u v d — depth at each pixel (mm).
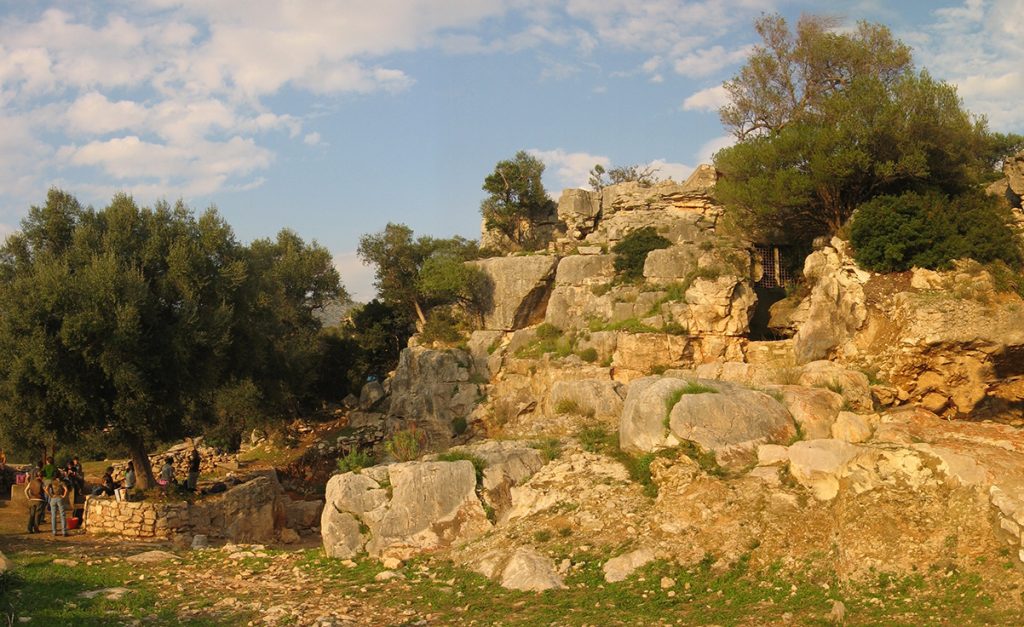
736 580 13352
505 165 55188
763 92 44594
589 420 23891
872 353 28594
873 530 13125
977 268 28094
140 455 28484
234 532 25484
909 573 12383
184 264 28875
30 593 14062
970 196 32062
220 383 31766
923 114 33000
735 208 39469
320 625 12148
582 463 18281
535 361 39656
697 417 17375
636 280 40812
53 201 30656
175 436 29703
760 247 40688
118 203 30266
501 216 55531
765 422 17484
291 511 29562
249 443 48281
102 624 12359
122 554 18578
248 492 26500
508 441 20844
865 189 35031
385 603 13539
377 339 52938
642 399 18312
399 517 17281
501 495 17953
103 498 25234
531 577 13969
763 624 11484
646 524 15242
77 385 25984
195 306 28469
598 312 40094
